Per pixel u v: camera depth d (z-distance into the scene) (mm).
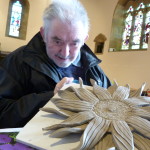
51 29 683
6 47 6020
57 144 392
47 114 493
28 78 827
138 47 4547
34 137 408
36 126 442
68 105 487
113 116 456
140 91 592
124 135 393
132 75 4168
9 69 829
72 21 660
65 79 653
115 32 4996
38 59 815
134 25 4773
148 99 550
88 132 395
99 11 5254
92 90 593
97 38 5191
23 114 671
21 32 6227
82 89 562
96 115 456
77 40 708
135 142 393
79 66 960
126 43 4922
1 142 418
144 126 419
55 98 515
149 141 398
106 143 390
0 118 701
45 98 672
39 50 837
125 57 4422
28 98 689
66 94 552
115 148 382
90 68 988
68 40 694
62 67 858
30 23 6277
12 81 803
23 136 410
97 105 496
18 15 6184
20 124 694
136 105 505
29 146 416
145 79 3857
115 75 4617
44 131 426
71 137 415
